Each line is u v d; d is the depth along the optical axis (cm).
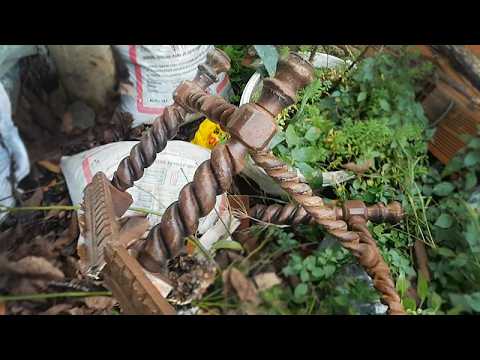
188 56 111
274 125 64
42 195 121
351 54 127
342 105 125
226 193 114
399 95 120
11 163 113
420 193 114
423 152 120
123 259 66
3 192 113
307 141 115
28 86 120
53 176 124
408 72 121
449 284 105
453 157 120
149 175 108
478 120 116
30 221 117
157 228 66
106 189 79
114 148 113
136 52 109
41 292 108
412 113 119
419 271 110
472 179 108
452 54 118
